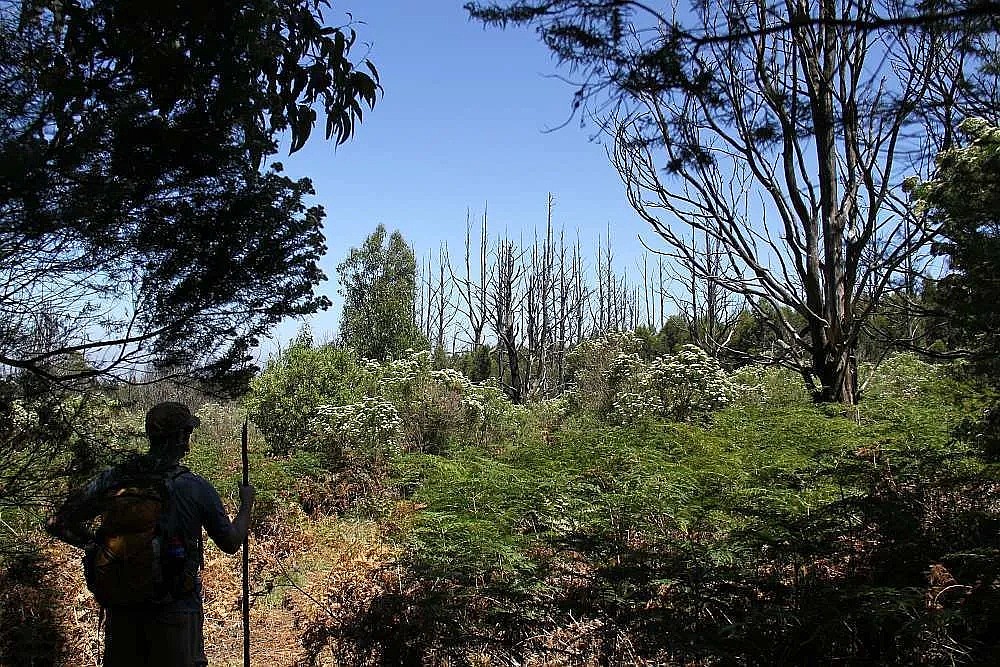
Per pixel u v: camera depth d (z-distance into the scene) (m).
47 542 6.71
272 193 3.81
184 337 3.77
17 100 3.06
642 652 4.57
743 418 13.68
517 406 19.16
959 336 6.21
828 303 13.61
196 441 14.49
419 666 4.82
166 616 3.29
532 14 2.91
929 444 8.01
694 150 4.49
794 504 6.79
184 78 3.41
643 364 17.66
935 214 5.88
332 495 10.19
